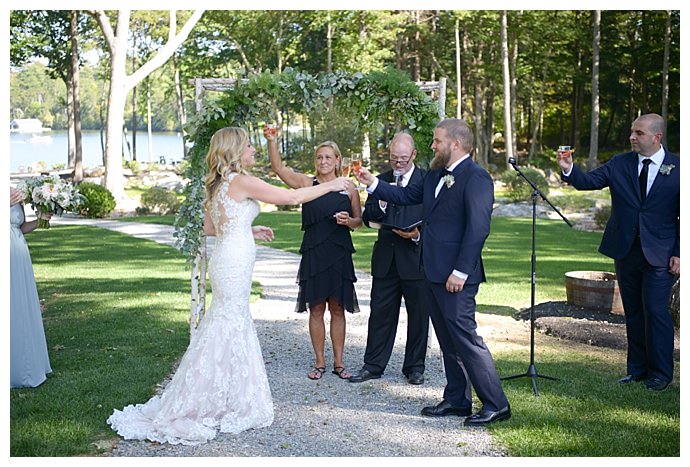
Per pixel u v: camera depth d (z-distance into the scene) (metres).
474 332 4.32
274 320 7.19
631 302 5.21
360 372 5.33
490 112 38.81
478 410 4.59
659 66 36.69
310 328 5.38
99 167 39.38
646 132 4.98
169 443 4.07
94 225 17.67
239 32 33.78
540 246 13.43
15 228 5.00
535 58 36.84
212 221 4.64
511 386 5.02
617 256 5.15
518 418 4.40
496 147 46.53
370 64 31.09
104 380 5.09
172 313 7.40
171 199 21.33
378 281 5.29
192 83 5.75
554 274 10.07
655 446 3.96
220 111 5.54
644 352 5.20
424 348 5.26
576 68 37.44
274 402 4.82
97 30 36.56
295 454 3.94
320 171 5.28
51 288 8.98
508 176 22.56
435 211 4.34
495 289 8.80
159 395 4.80
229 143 4.42
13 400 4.65
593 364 5.61
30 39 31.48
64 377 5.16
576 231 16.20
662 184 5.00
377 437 4.18
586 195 23.45
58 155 61.88
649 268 5.05
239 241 4.44
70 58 35.12
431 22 35.84
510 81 34.75
